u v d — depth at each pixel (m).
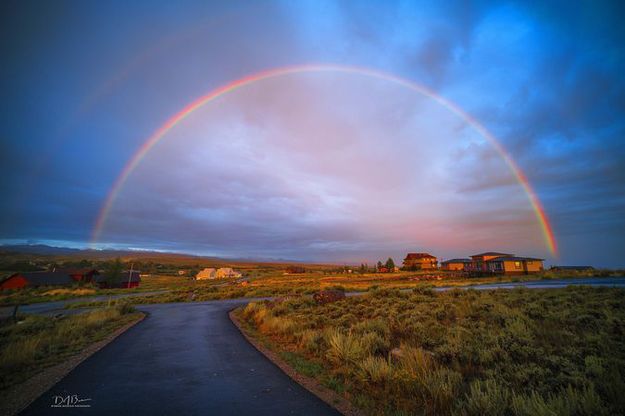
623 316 11.08
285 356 9.45
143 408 5.70
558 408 4.84
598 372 6.36
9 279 69.00
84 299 41.31
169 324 16.80
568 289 19.94
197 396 6.32
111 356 9.70
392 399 6.05
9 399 6.12
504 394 5.68
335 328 12.13
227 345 11.38
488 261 67.00
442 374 6.41
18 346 9.66
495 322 11.80
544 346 8.58
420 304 17.11
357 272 130.38
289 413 5.50
